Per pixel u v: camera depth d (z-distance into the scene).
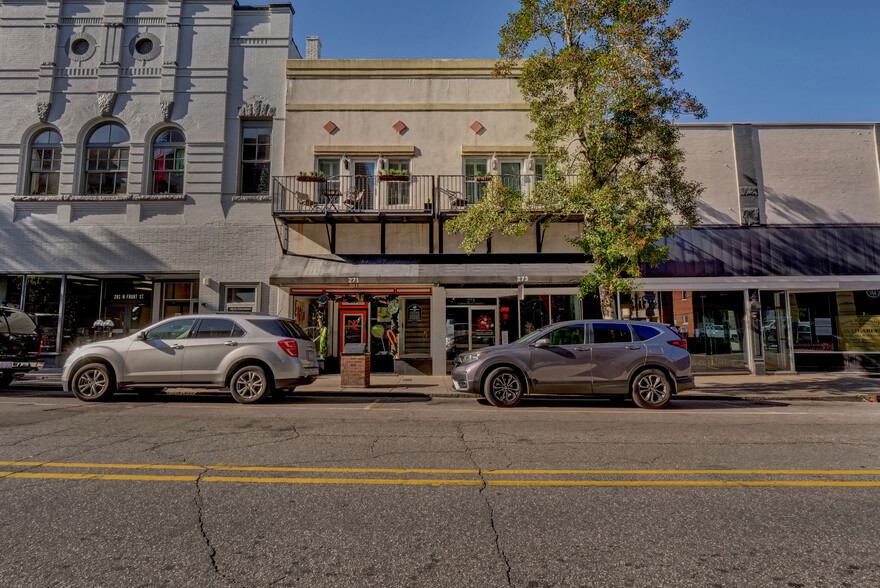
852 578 2.76
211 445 5.56
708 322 15.04
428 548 3.09
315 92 15.73
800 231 15.01
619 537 3.28
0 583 2.61
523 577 2.74
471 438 6.08
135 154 15.26
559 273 13.88
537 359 8.96
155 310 15.34
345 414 7.84
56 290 14.98
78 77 15.52
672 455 5.33
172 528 3.34
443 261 14.60
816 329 15.59
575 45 11.30
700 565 2.90
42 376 12.92
